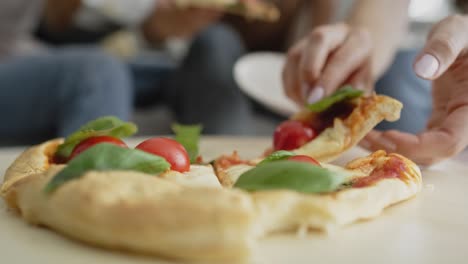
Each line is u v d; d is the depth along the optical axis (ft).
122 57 4.59
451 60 1.61
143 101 4.64
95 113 3.01
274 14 3.72
